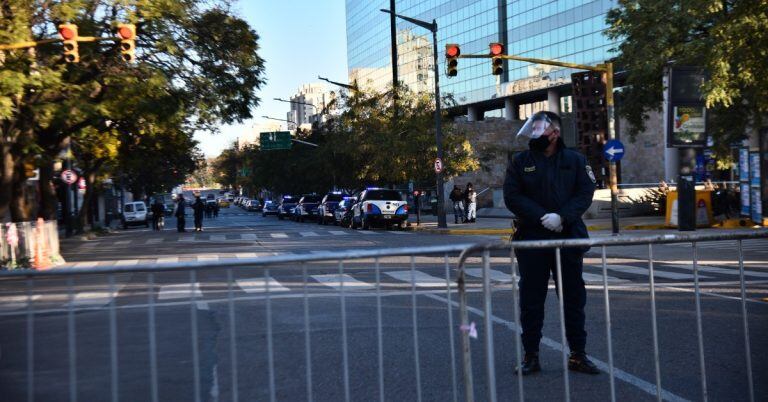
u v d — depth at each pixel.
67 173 33.72
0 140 20.56
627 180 54.41
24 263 17.27
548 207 5.63
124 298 5.00
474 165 33.31
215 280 8.08
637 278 11.46
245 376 5.55
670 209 24.66
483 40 73.38
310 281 11.29
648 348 6.49
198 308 8.43
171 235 32.47
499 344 6.75
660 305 8.77
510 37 69.75
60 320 4.12
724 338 6.86
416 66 84.94
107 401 4.28
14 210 25.77
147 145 35.56
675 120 21.39
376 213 31.55
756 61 18.11
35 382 4.09
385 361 6.11
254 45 24.97
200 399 4.82
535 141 5.73
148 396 4.70
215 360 5.98
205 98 24.42
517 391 5.17
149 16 20.94
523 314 5.71
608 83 22.34
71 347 3.98
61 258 19.27
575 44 62.38
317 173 51.97
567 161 5.70
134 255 20.50
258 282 10.62
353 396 5.05
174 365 5.42
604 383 5.36
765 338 6.84
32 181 43.62
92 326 4.24
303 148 60.69
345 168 45.06
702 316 8.01
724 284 10.66
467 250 4.14
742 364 5.86
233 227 40.03
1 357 4.00
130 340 4.98
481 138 53.38
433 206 48.78
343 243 22.67
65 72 21.16
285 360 6.09
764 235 4.65
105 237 34.91
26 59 18.67
